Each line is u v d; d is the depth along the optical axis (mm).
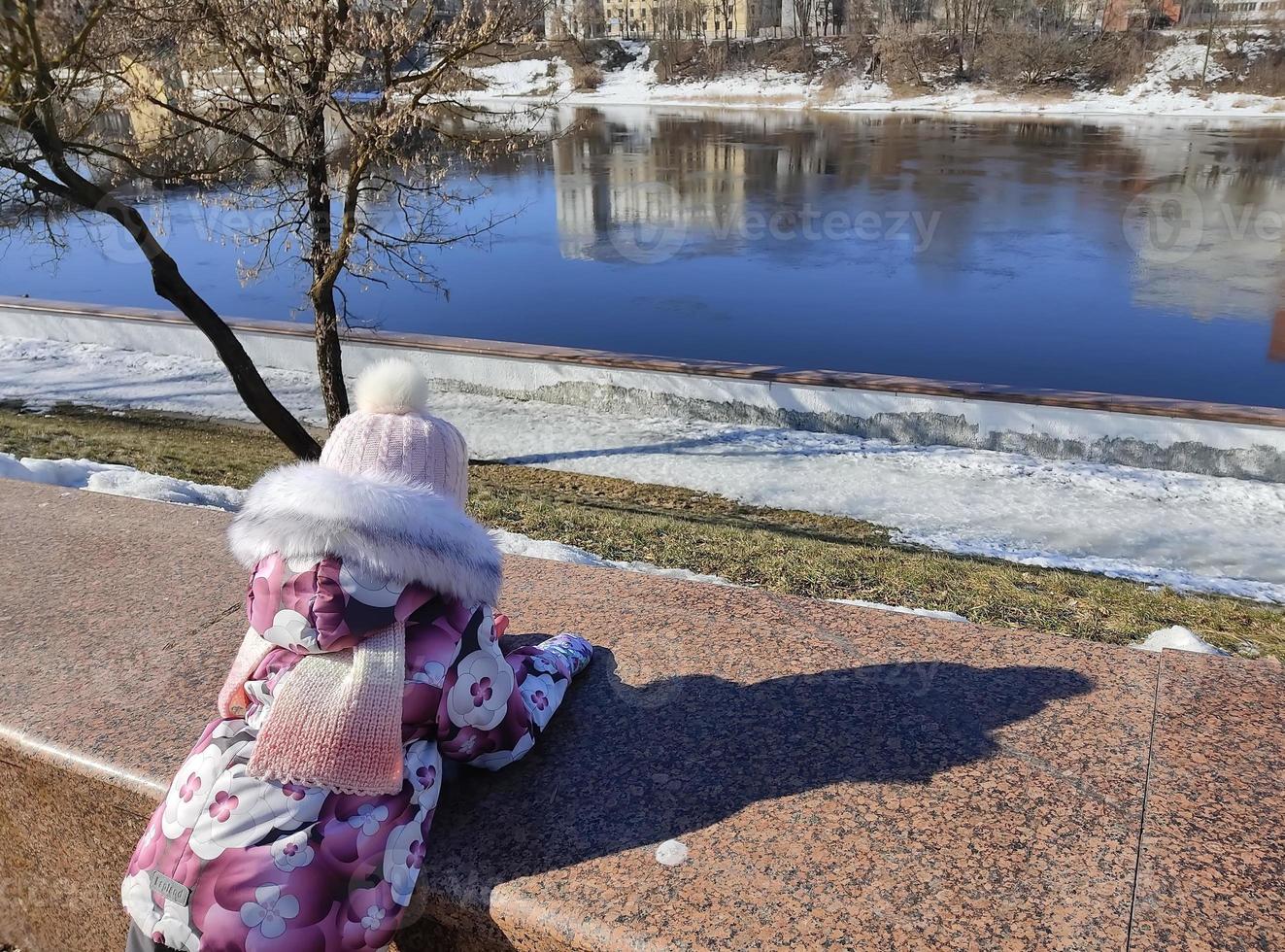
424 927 1979
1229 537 11453
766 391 15508
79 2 8531
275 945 1632
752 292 26469
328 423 11875
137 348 19656
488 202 39250
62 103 9109
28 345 19859
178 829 1717
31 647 2828
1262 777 2152
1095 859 1940
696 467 13828
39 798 2414
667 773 2223
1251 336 22469
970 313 24609
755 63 77375
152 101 9594
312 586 1691
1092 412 13844
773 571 8695
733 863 1954
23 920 2625
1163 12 68688
